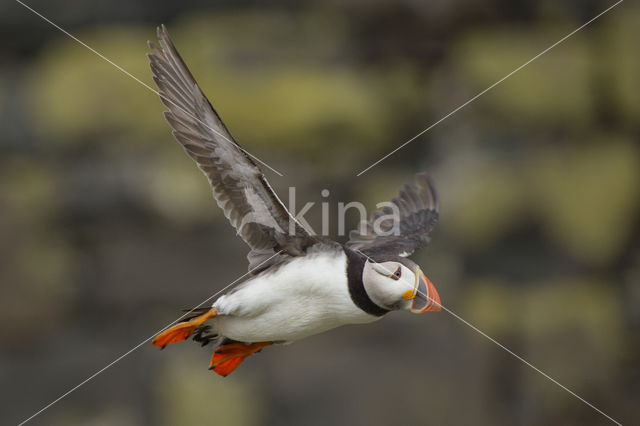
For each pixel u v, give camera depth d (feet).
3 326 47.37
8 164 48.44
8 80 49.21
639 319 50.21
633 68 50.57
